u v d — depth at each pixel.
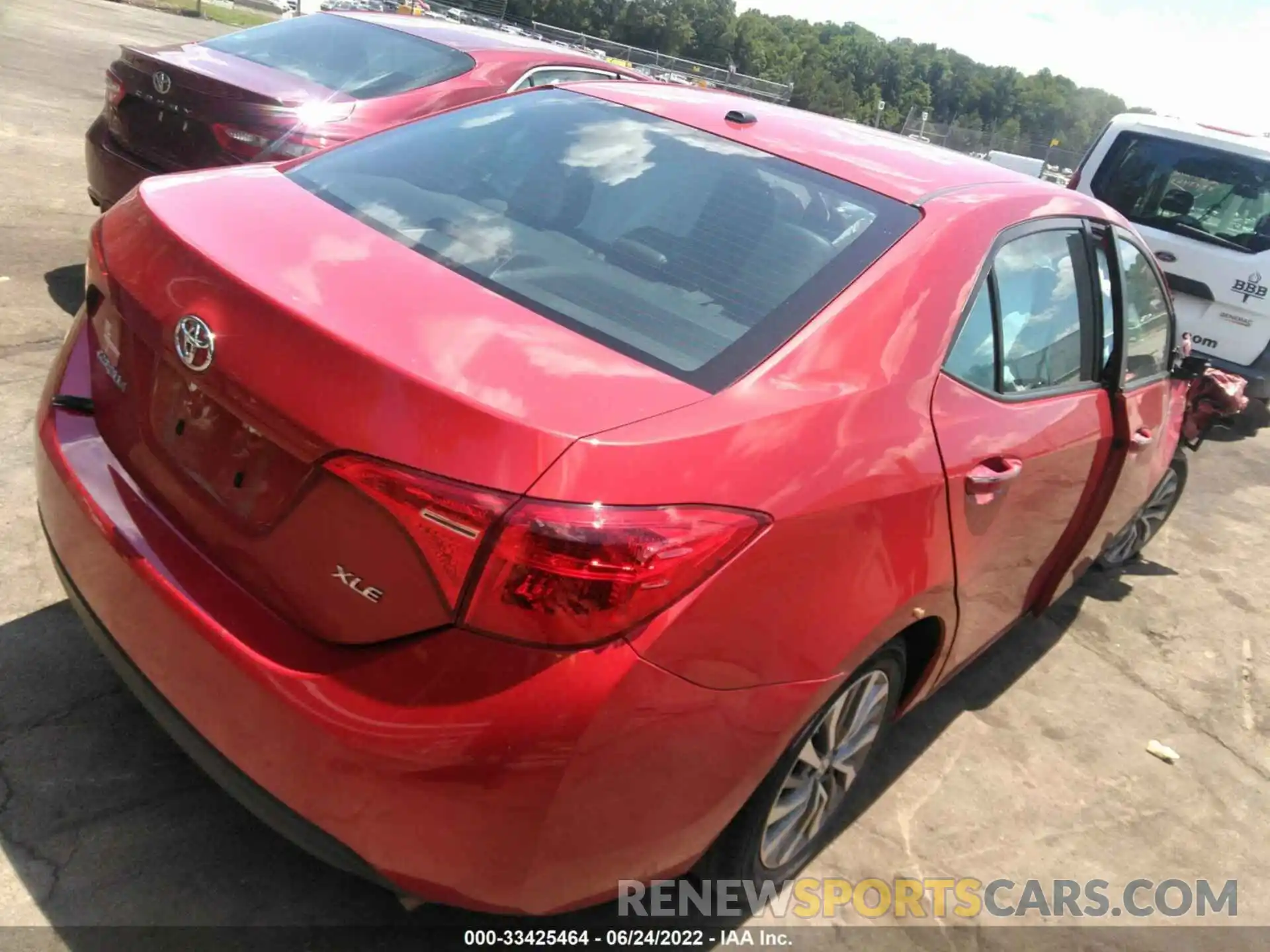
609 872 1.95
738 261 2.35
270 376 1.88
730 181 2.61
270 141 5.02
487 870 1.82
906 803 3.19
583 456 1.72
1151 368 3.93
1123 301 3.42
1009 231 2.77
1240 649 4.73
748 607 1.90
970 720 3.71
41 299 5.19
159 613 2.00
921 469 2.28
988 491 2.54
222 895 2.32
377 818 1.79
